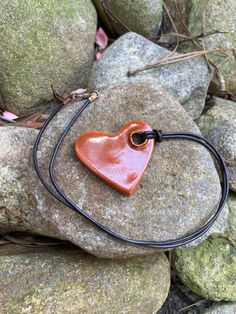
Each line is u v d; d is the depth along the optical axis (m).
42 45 0.25
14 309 0.19
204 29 0.29
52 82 0.26
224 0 0.29
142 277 0.21
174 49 0.27
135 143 0.19
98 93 0.21
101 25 0.30
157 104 0.21
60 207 0.19
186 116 0.21
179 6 0.31
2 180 0.21
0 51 0.24
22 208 0.21
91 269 0.20
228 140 0.25
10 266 0.21
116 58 0.26
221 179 0.25
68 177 0.19
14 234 0.24
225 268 0.25
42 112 0.26
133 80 0.24
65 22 0.25
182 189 0.20
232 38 0.29
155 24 0.29
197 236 0.19
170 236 0.19
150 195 0.19
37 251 0.23
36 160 0.19
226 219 0.24
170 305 0.26
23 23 0.24
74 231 0.19
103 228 0.18
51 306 0.19
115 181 0.18
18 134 0.22
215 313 0.25
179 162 0.20
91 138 0.19
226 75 0.29
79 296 0.20
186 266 0.25
